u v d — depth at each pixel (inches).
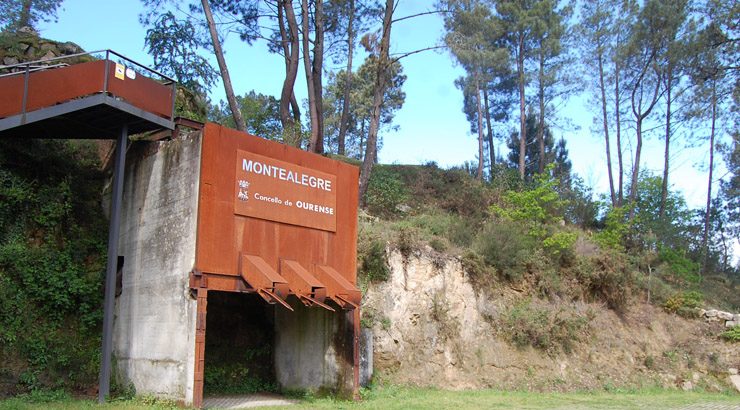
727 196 1624.0
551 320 791.1
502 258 824.9
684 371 845.2
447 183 1173.1
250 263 487.5
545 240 887.7
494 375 721.6
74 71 494.3
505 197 1005.8
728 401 697.6
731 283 1274.6
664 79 1314.0
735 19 1131.9
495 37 1439.5
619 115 1391.5
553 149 1834.4
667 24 1257.4
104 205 606.2
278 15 941.8
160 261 503.5
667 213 1322.6
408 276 725.9
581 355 802.8
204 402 534.9
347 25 1120.8
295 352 610.9
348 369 556.1
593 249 991.6
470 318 754.2
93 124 531.8
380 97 903.7
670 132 1350.9
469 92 1733.5
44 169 581.9
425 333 708.0
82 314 547.8
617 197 1435.8
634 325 907.4
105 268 571.2
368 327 657.0
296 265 528.4
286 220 536.1
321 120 920.3
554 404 602.2
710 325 940.0
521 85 1510.8
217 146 494.3
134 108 498.6
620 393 740.0
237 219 498.6
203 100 941.2
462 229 870.4
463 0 988.6
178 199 499.2
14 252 520.7
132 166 565.3
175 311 476.7
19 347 501.7
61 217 572.4
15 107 495.5
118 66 493.7
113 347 541.0
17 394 486.9
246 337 645.3
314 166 573.0
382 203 989.8
